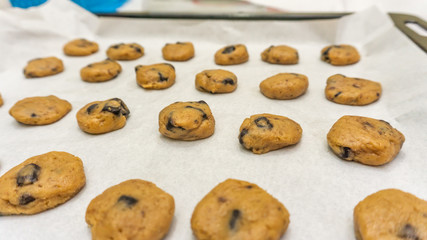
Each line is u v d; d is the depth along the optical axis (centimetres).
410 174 18
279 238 14
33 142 22
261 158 20
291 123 21
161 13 38
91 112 23
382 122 21
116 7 44
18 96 28
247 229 14
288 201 17
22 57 34
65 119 25
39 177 17
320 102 26
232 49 33
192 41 38
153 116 25
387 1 48
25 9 34
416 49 27
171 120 21
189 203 17
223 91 27
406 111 23
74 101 27
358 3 48
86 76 30
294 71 31
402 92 25
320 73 30
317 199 17
